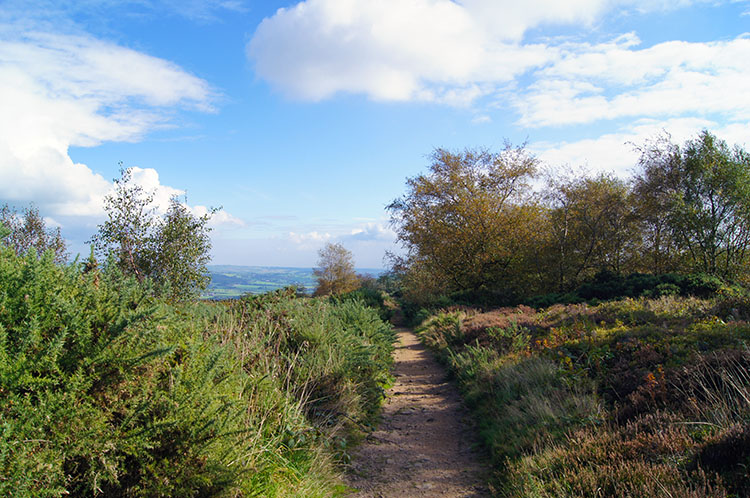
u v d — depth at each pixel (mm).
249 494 3311
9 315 2529
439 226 28609
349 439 5699
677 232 24625
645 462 3602
